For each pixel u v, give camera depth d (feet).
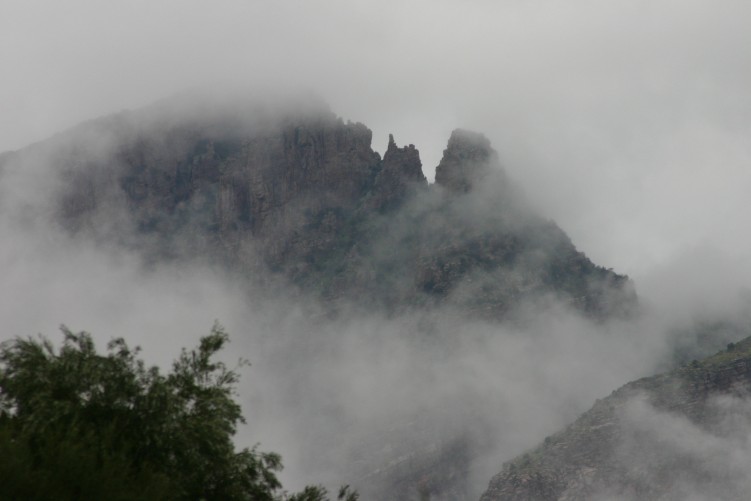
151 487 244.22
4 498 214.07
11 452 222.48
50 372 277.64
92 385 278.26
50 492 220.43
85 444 244.01
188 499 271.69
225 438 282.77
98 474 230.89
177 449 274.77
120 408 274.98
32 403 264.31
